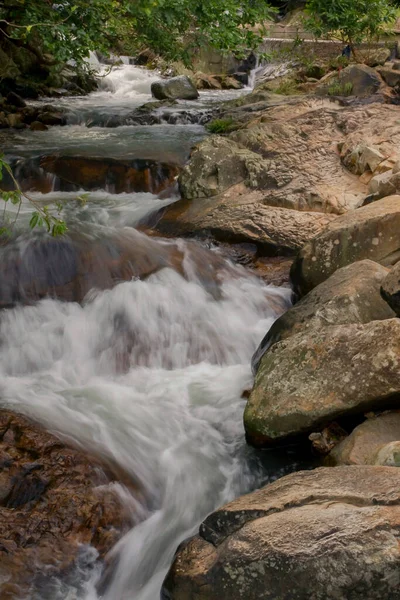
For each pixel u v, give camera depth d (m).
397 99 11.48
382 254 6.41
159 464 4.82
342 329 4.91
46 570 3.98
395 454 4.05
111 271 6.60
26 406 5.14
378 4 14.25
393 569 3.08
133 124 13.02
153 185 9.34
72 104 14.80
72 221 7.52
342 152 9.06
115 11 9.32
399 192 7.59
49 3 9.30
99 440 4.89
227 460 4.93
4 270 6.35
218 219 7.89
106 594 3.98
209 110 13.39
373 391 4.57
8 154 9.85
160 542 4.27
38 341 5.93
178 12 9.44
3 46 14.91
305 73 14.97
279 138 9.50
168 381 5.78
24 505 4.27
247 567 3.29
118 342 6.07
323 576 3.14
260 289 6.90
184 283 6.71
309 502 3.51
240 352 6.19
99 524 4.25
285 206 8.13
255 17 10.16
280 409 4.79
